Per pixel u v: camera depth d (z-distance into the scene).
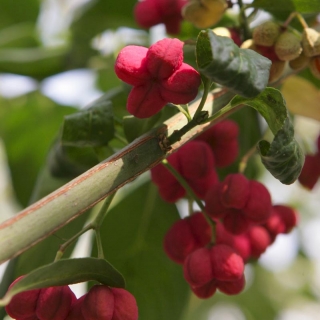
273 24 0.26
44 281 0.23
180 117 0.25
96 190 0.23
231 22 0.30
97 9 0.33
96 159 0.29
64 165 0.29
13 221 0.23
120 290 0.24
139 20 0.31
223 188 0.27
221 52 0.22
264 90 0.24
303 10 0.27
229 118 0.31
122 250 0.30
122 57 0.24
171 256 0.28
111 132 0.27
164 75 0.23
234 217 0.27
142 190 0.30
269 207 0.27
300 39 0.26
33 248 0.28
